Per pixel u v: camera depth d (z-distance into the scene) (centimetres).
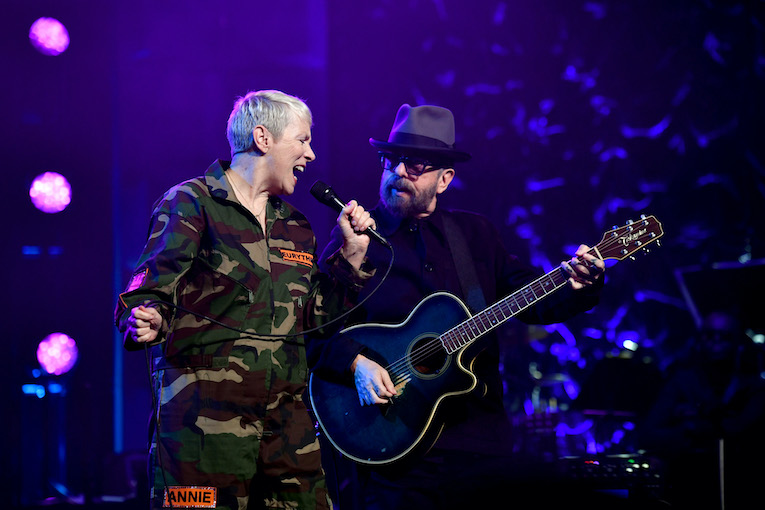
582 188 2712
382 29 2673
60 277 2514
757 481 1689
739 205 2692
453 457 1208
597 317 2662
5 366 2417
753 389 1927
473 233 1319
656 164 2723
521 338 2455
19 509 2292
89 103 2531
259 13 2759
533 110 2723
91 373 2517
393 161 1282
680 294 2652
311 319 1052
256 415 944
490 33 2714
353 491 1505
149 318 848
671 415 1962
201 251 955
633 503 1262
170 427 918
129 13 2689
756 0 2727
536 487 1233
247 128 991
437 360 1204
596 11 2747
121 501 2350
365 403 1185
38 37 2441
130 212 2669
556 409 2434
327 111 2681
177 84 2712
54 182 2445
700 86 2736
